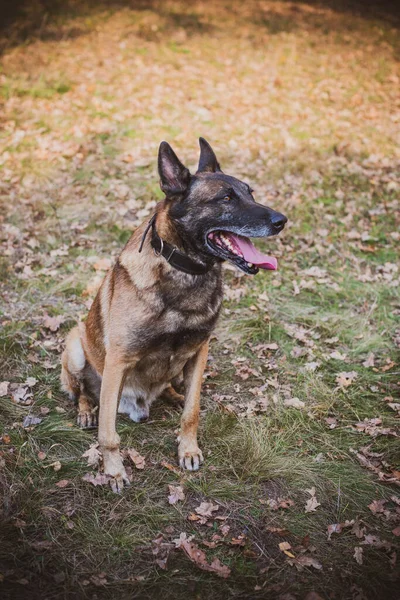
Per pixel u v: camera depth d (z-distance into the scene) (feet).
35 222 20.20
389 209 22.58
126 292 10.73
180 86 33.50
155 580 9.04
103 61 35.96
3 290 16.81
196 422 11.69
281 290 17.92
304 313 16.84
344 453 12.05
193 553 9.41
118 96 30.99
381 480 11.30
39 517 9.96
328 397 13.67
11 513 9.98
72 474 11.09
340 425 12.94
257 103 32.14
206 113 29.89
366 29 51.93
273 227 10.34
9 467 10.92
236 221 10.40
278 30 48.47
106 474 10.91
